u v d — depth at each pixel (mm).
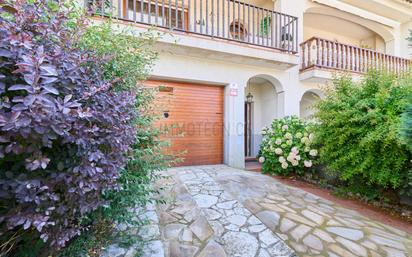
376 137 2662
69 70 1159
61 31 1245
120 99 1479
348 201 3086
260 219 2352
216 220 2309
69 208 1206
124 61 1968
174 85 4594
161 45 3885
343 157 3105
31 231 1204
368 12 6504
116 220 1838
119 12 3484
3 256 1137
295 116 4859
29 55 940
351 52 5586
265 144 4777
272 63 5000
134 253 1608
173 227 2150
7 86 999
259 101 6500
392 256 1785
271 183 3721
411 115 1956
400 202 2781
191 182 3484
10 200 1045
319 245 1909
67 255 1445
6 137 901
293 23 5160
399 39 7297
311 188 3678
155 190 2244
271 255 1754
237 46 4422
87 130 1156
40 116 904
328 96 3566
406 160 2590
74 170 1140
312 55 5387
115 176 1400
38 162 964
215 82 4762
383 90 2941
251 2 6164
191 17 5309
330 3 5922
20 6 1065
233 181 3613
